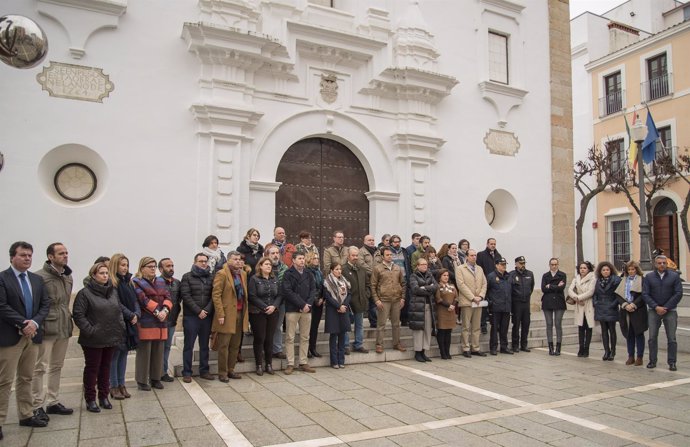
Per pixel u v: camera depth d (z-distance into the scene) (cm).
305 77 1063
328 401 611
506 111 1288
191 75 951
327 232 1094
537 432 518
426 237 975
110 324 559
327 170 1109
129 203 883
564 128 1384
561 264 1334
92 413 553
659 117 2086
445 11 1230
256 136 1000
